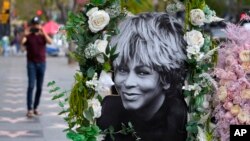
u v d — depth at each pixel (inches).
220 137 167.2
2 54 1759.4
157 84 167.5
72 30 167.9
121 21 169.5
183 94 168.9
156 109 168.9
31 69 438.6
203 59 167.0
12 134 381.4
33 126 412.8
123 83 168.4
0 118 448.5
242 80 162.7
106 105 170.7
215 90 167.2
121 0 171.6
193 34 166.6
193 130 166.7
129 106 168.2
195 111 168.4
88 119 168.9
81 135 167.2
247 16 174.4
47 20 1777.8
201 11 167.6
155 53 167.0
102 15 165.2
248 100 163.3
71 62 1190.3
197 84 167.2
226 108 164.9
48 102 539.8
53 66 1194.0
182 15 185.5
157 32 167.9
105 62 167.0
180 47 167.9
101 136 171.6
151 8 188.5
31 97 450.9
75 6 866.1
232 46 167.6
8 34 1723.7
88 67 168.1
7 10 1342.3
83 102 169.2
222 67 168.4
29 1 2404.0
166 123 169.2
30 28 435.8
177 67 167.6
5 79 843.4
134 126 169.5
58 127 407.5
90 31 167.6
